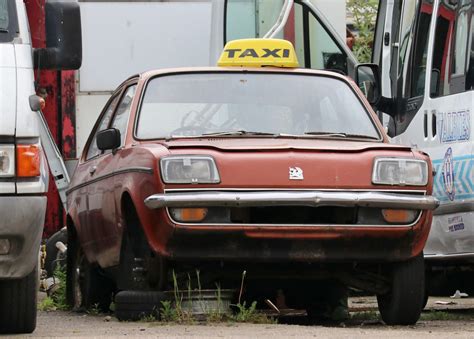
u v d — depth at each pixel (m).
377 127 20.62
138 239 19.47
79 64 17.92
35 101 16.66
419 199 18.41
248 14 32.84
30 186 16.28
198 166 18.00
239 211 17.98
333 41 33.12
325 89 21.08
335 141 19.72
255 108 20.55
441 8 23.61
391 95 25.72
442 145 22.95
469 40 22.12
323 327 17.77
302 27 33.16
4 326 17.09
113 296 23.02
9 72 16.77
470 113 21.80
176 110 20.42
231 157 18.08
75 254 24.14
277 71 21.30
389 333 16.89
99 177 21.30
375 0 43.78
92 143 23.88
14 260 16.30
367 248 18.45
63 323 19.48
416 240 18.64
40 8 28.94
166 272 18.70
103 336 16.31
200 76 21.05
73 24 17.86
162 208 17.92
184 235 17.92
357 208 18.25
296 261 18.38
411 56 24.92
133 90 21.30
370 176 18.34
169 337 15.92
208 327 17.44
